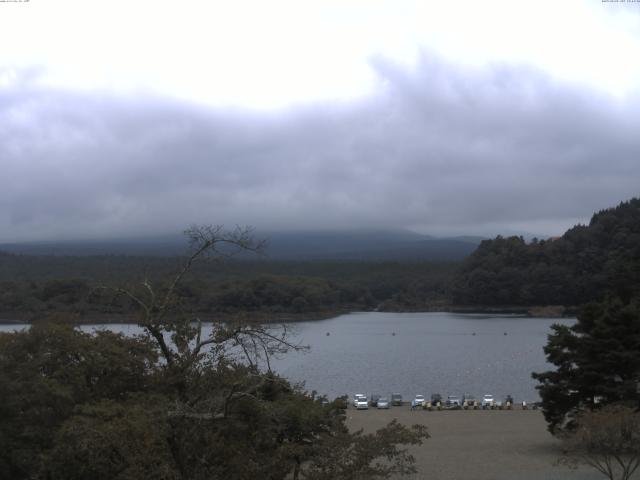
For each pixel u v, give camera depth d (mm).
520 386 103812
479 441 53312
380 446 18672
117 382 28000
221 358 20109
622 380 46375
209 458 18406
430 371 121938
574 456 37250
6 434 26750
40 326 30203
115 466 18719
